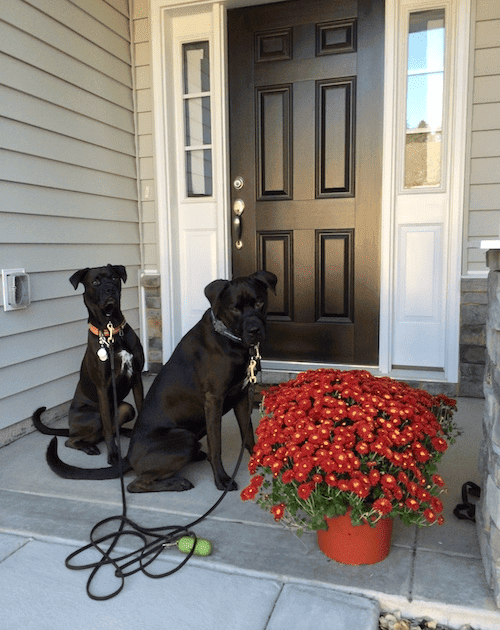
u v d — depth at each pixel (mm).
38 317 2980
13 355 2803
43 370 3041
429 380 3334
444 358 3408
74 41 3201
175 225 3879
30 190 2902
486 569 1556
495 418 1467
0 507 2086
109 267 2633
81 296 3352
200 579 1599
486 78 3086
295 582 1574
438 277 3379
